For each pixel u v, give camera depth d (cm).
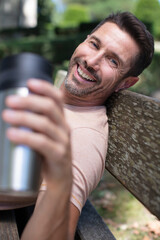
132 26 149
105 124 142
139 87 827
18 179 61
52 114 59
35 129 58
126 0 3991
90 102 151
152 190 101
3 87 66
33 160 62
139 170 110
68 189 73
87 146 127
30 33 1795
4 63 72
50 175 68
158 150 104
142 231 270
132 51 151
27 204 123
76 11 3167
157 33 2066
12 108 57
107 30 151
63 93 161
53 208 80
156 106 111
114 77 152
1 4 1981
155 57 859
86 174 121
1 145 62
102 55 149
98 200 322
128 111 130
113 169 127
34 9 2011
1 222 118
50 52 1265
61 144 61
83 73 152
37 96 58
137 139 116
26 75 67
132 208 306
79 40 1284
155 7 2378
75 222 112
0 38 1731
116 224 281
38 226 86
